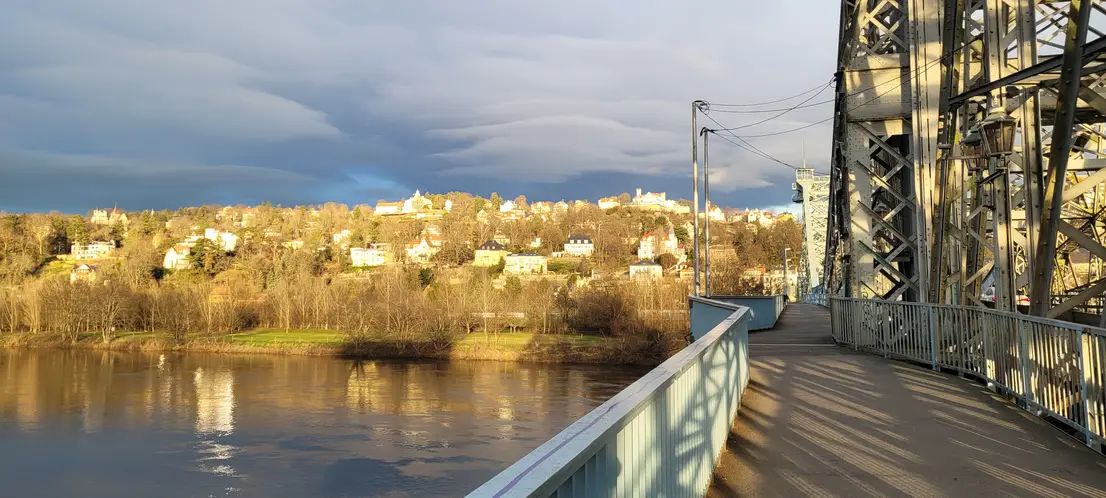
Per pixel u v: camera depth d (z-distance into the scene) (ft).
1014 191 43.39
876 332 46.88
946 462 20.74
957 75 45.03
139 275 460.14
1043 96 42.06
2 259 524.52
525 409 156.04
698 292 97.81
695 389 16.31
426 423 143.02
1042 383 25.81
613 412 9.20
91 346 289.74
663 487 12.30
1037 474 19.57
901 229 53.98
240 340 290.76
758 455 21.44
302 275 402.31
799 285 287.69
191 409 160.86
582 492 7.79
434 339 257.34
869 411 27.86
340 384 192.85
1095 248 30.14
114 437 135.95
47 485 108.47
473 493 5.90
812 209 254.27
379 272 479.82
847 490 18.22
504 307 307.78
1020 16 36.86
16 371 223.71
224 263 502.79
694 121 100.94
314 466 115.03
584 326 290.35
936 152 45.52
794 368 40.14
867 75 48.19
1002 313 30.27
